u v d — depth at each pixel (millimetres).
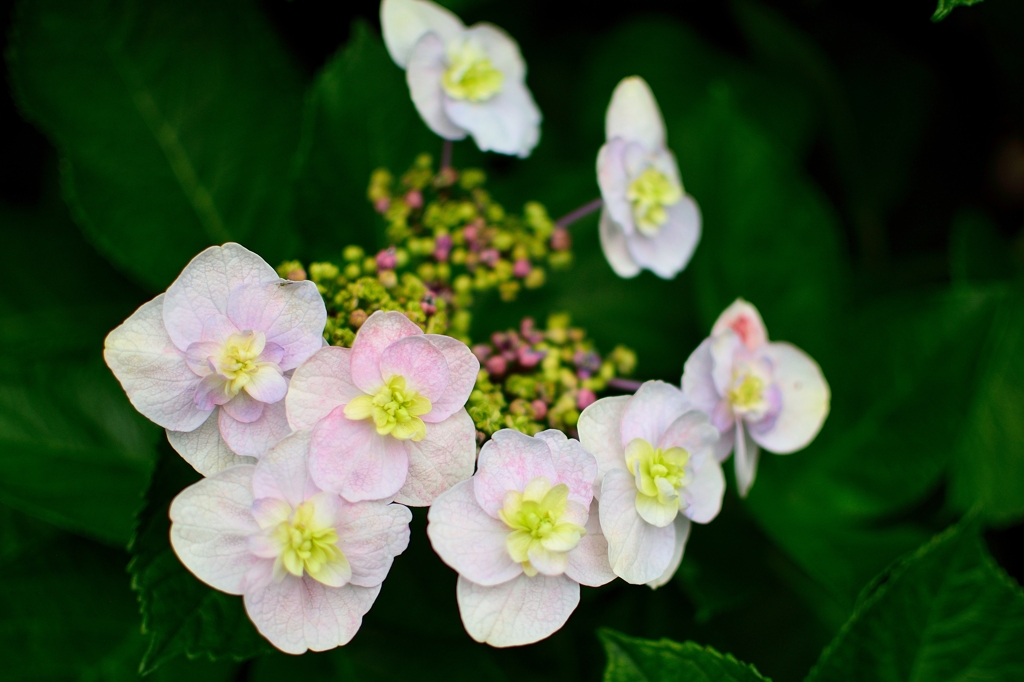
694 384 437
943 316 475
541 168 497
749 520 476
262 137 480
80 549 448
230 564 405
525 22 510
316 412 409
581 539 414
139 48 469
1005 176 542
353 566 407
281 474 406
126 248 468
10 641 437
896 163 519
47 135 464
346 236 467
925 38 516
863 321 482
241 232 478
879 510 478
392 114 472
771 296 487
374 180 460
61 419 453
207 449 411
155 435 458
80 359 456
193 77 474
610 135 466
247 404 409
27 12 459
